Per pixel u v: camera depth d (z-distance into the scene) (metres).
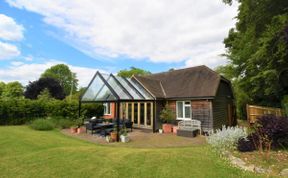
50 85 41.19
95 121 15.94
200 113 16.19
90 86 16.67
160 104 18.12
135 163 6.52
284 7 13.00
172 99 17.84
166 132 16.23
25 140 11.01
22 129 15.84
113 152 7.94
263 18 14.27
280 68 13.47
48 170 6.25
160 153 7.55
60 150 8.35
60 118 19.62
